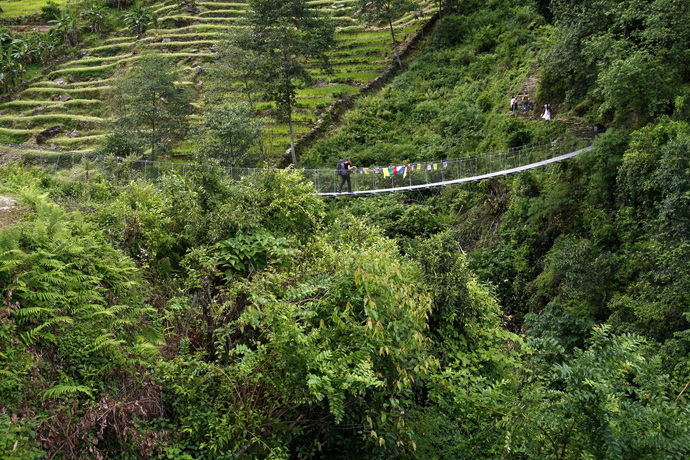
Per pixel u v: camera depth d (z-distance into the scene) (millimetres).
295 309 6672
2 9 63125
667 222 14914
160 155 34062
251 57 33906
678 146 15023
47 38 53312
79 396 6180
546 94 31328
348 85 42719
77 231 8945
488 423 6750
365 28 50656
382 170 27531
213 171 11328
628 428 5781
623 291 17219
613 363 5867
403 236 26344
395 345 6777
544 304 20375
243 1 61344
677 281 13727
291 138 34719
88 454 5617
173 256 10617
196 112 40438
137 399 6492
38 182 13516
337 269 7770
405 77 41375
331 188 27125
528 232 23828
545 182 24562
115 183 17344
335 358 6453
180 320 8312
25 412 5469
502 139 30047
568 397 5734
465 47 41656
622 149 20469
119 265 8633
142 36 55969
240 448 6414
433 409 7953
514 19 41406
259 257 9969
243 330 7379
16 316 6305
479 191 28406
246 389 6645
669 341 12617
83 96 45656
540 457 6000
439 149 32531
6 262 6453
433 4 50750
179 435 6500
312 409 6945
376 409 6918
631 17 21875
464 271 9859
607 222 20062
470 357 9148
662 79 20078
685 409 5777
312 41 36188
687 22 20250
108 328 7000
